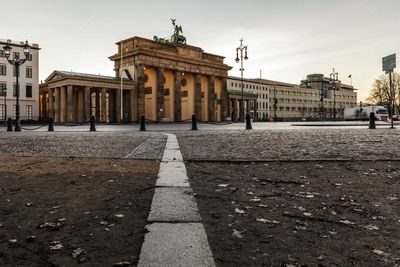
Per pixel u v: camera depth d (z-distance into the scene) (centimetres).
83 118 7219
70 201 421
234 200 430
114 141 1394
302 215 372
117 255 266
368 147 1066
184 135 1805
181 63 7875
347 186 512
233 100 10069
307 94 14412
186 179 534
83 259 259
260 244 291
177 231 301
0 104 6881
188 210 364
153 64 7356
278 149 1013
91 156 861
